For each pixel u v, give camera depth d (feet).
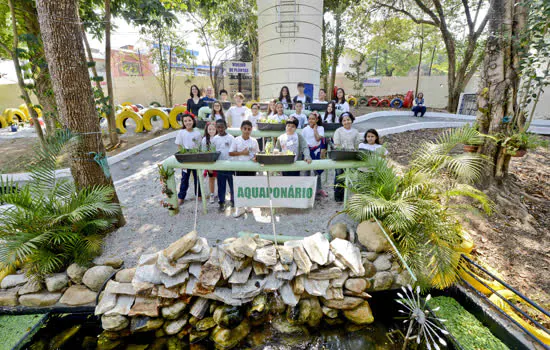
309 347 9.30
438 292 11.33
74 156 12.17
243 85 57.21
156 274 10.25
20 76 21.90
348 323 10.20
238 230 13.44
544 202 15.02
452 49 46.19
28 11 24.91
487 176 15.67
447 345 9.25
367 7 48.85
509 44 14.56
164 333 9.77
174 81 62.44
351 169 13.85
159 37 47.39
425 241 10.62
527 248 12.33
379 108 53.36
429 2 46.80
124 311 9.87
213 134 15.47
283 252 10.73
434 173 12.39
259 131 19.08
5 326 10.03
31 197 11.23
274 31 35.14
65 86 11.43
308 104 22.80
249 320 10.05
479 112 16.03
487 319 9.84
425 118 39.24
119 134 33.01
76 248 11.03
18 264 11.25
